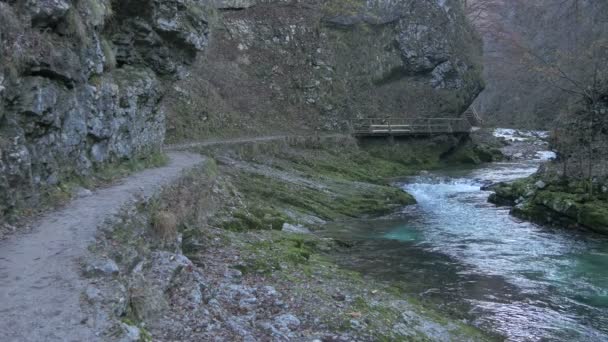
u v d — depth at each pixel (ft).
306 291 28.86
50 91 29.01
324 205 63.67
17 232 22.53
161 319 19.99
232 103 103.91
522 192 65.67
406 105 138.31
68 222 23.88
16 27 26.48
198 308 21.99
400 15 140.87
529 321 29.40
